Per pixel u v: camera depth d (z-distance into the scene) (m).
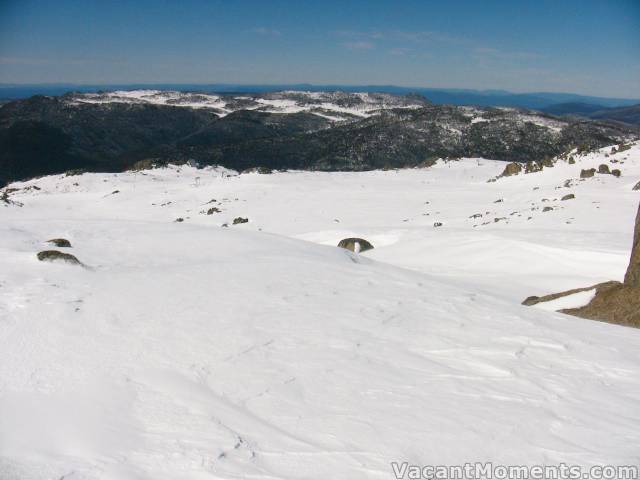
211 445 4.52
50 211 61.38
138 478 3.93
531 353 7.52
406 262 22.61
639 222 12.73
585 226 27.86
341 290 10.55
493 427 5.14
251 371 6.31
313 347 7.25
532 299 13.37
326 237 32.84
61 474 3.90
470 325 8.77
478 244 23.17
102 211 61.72
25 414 4.94
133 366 6.25
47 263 11.20
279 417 5.18
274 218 50.78
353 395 5.78
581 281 16.39
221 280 10.58
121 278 10.38
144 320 7.89
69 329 7.34
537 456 4.61
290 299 9.55
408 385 6.14
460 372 6.66
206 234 16.52
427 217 43.88
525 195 47.84
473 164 94.12
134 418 4.98
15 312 7.91
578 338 8.41
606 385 6.45
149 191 74.62
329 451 4.54
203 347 6.97
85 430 4.66
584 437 5.02
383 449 4.62
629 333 9.14
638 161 52.84
